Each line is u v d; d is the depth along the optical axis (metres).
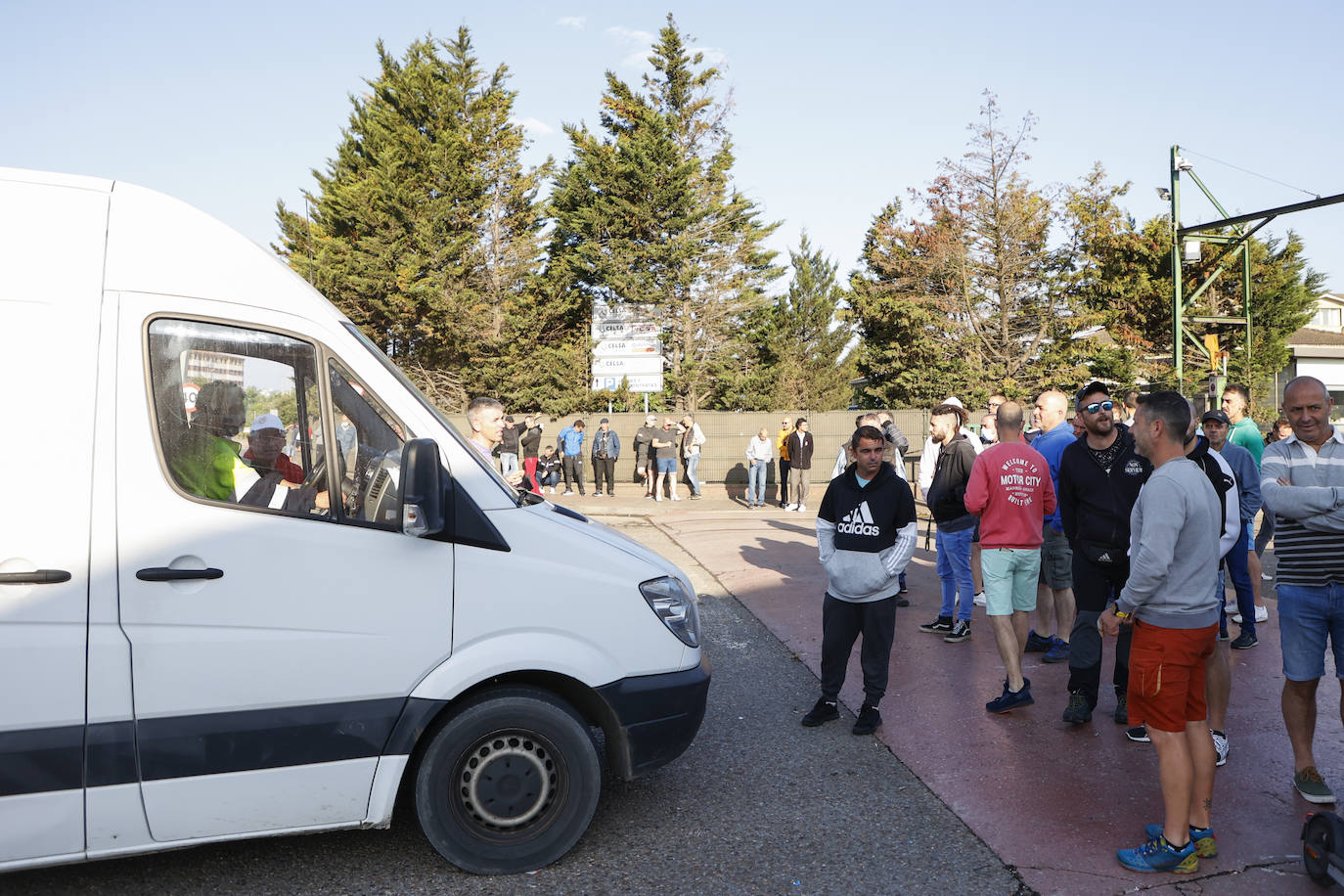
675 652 3.88
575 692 3.80
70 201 3.21
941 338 29.20
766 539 12.69
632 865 3.64
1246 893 3.38
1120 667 5.13
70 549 3.03
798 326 42.12
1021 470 5.39
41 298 3.08
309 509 3.33
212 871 3.57
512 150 32.25
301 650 3.27
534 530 3.66
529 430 18.81
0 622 2.95
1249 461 6.47
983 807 4.15
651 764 3.81
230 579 3.19
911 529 5.07
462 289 30.44
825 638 5.30
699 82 31.09
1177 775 3.48
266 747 3.24
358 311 30.62
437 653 3.45
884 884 3.49
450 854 3.49
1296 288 28.55
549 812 3.61
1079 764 4.62
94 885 3.44
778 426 23.86
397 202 30.08
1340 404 30.72
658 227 30.33
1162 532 3.45
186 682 3.13
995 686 5.93
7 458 2.99
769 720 5.41
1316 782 4.07
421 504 3.25
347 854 3.72
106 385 3.11
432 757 3.46
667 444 19.58
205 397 3.24
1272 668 6.04
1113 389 26.92
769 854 3.73
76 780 3.02
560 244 32.72
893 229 29.67
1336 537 3.88
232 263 3.39
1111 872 3.55
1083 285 29.91
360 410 3.45
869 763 4.72
